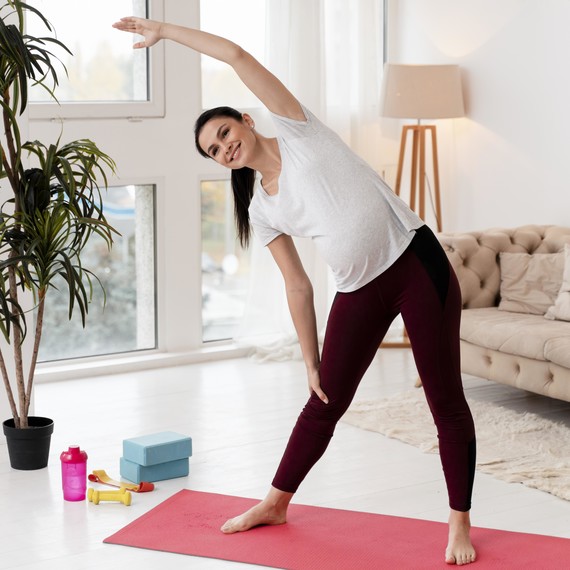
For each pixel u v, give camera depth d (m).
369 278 3.04
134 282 5.77
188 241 5.88
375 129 6.39
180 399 5.06
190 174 5.83
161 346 5.88
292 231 3.15
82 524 3.40
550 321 4.73
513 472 3.88
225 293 6.13
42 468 3.97
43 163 3.78
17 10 3.66
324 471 3.93
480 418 4.63
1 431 4.27
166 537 3.27
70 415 4.75
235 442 4.34
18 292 4.27
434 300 3.00
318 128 3.00
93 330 5.67
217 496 3.65
